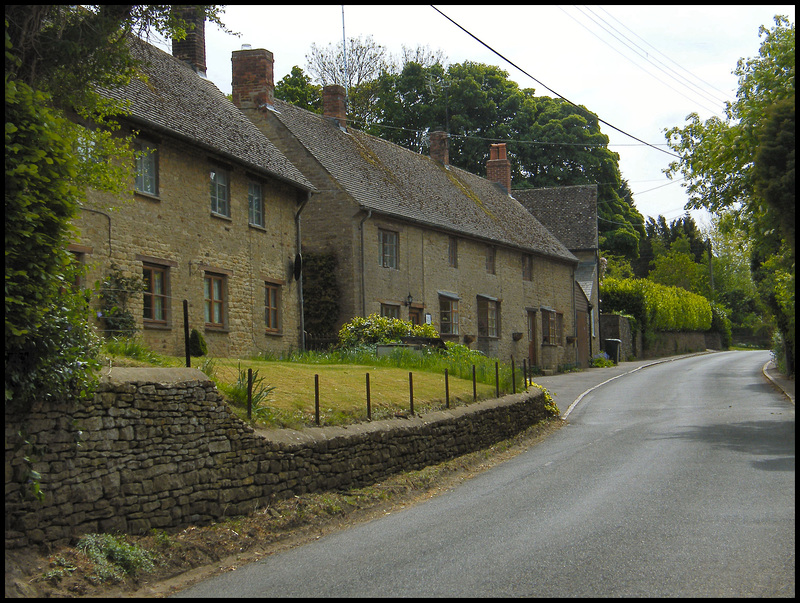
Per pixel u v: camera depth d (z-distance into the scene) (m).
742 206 20.16
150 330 16.23
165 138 17.17
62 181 7.21
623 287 53.12
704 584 6.21
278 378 12.98
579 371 39.00
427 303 28.72
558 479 11.56
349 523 9.41
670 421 18.39
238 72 26.67
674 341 59.78
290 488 9.66
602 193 57.91
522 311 35.97
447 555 7.42
